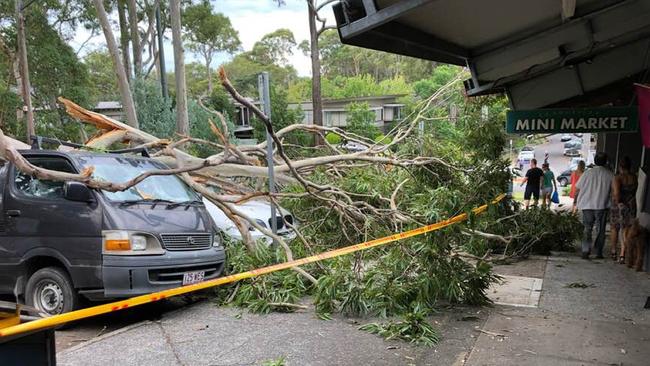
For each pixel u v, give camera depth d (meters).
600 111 8.87
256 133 24.33
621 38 6.45
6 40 26.50
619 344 4.93
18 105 25.67
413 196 8.52
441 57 5.51
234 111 30.36
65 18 28.89
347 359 4.67
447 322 5.66
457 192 6.65
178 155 9.00
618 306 6.20
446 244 6.04
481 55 5.74
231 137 20.16
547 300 6.49
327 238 8.39
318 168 9.79
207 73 51.56
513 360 4.58
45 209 6.11
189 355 4.82
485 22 4.64
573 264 8.76
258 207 9.10
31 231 6.11
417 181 9.01
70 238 5.90
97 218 5.88
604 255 9.61
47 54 26.50
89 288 5.82
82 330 5.93
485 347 4.91
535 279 7.64
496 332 5.32
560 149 65.81
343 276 6.07
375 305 5.91
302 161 9.24
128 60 32.12
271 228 8.17
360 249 6.04
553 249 10.14
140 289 5.82
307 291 6.97
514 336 5.19
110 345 5.10
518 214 9.73
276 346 5.02
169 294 4.19
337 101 40.72
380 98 40.56
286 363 4.59
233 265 7.04
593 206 9.16
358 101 40.12
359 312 5.95
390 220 7.97
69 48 28.12
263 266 6.73
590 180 9.20
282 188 9.59
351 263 6.66
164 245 6.11
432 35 4.83
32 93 27.98
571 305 6.26
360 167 9.88
